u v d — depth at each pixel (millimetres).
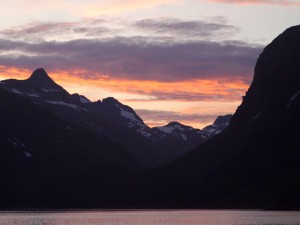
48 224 182125
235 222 175375
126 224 181125
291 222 169750
